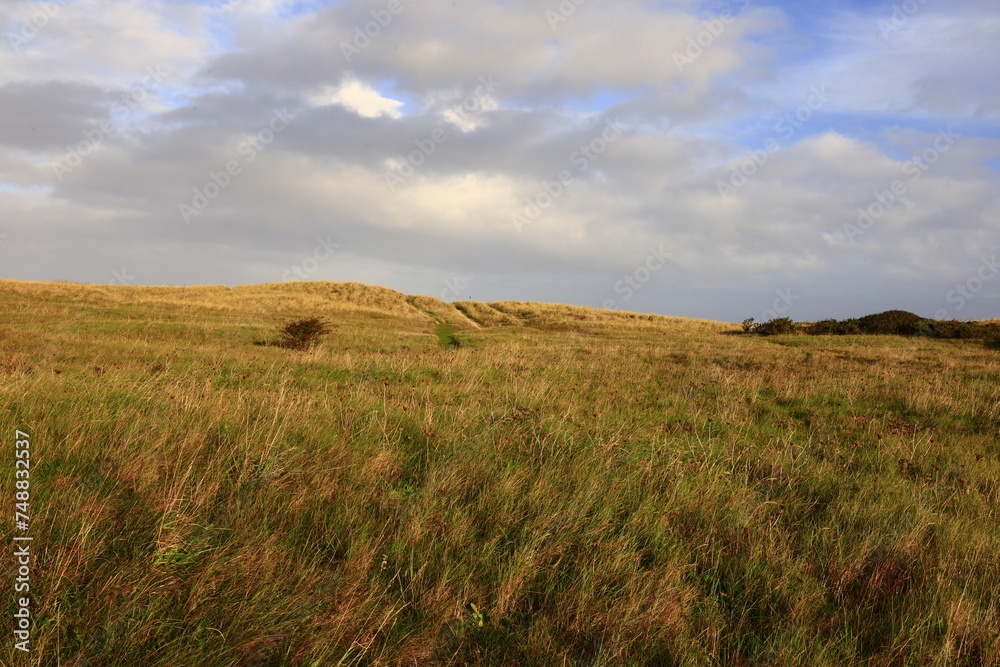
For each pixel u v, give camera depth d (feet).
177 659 8.21
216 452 15.26
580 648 10.00
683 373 49.08
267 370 39.73
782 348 76.84
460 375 41.19
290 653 8.84
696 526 14.48
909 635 10.71
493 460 17.53
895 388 41.96
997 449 26.96
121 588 9.21
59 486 12.19
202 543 11.16
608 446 19.48
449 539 12.50
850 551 13.87
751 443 24.93
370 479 15.10
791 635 10.59
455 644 9.86
